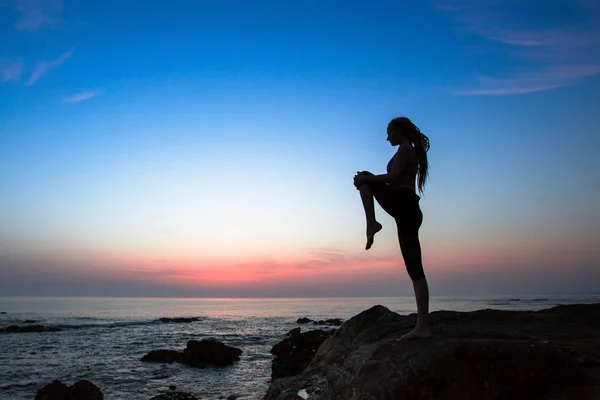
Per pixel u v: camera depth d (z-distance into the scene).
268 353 31.52
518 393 3.76
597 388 3.73
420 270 4.53
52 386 16.44
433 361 3.89
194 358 26.88
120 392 19.69
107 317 76.50
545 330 6.01
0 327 50.50
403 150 4.45
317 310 122.50
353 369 5.18
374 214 4.41
